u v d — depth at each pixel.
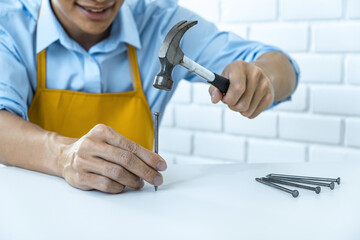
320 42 1.30
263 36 1.41
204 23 1.25
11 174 0.79
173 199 0.65
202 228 0.53
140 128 1.16
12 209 0.60
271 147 1.44
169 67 0.71
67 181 0.73
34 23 1.13
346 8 1.25
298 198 0.65
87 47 1.14
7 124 0.87
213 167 0.85
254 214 0.58
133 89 1.18
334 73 1.29
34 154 0.81
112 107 1.14
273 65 1.03
